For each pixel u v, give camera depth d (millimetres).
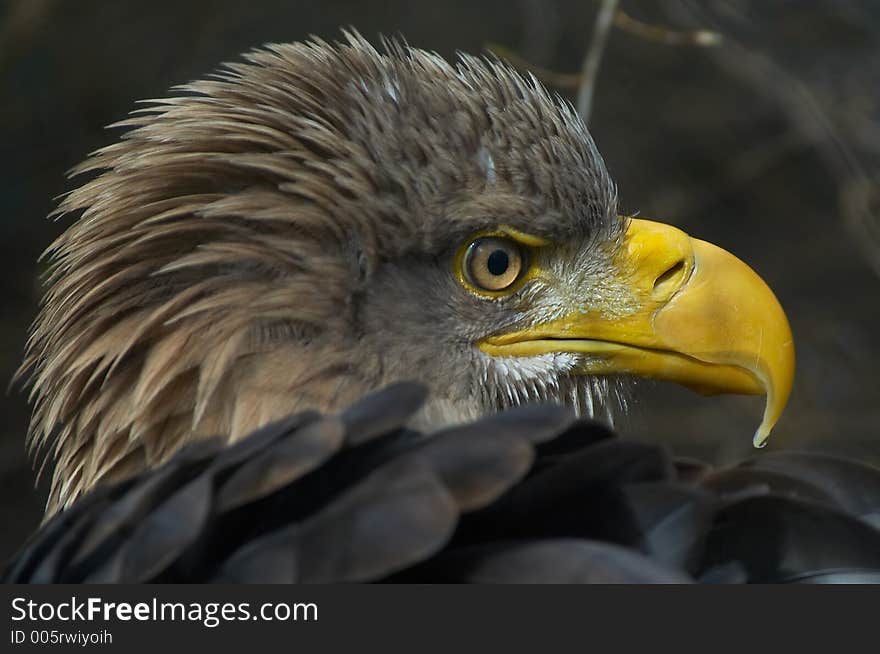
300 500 5070
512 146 6715
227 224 6301
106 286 6320
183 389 6219
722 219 19203
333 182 6406
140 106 17078
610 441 5051
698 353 7082
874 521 5984
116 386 6285
